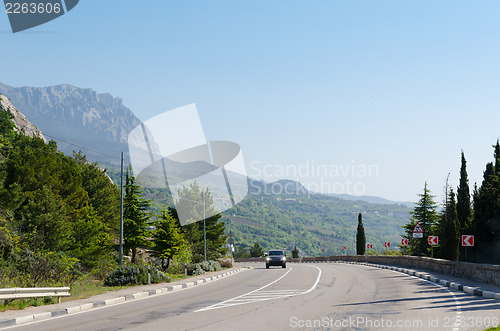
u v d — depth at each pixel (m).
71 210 45.09
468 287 19.81
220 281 32.47
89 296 21.12
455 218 41.41
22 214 37.59
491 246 34.50
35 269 24.78
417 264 39.00
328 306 15.66
